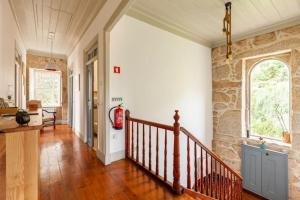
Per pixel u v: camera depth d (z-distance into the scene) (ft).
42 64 19.53
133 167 8.48
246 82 13.34
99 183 6.92
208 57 14.83
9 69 9.41
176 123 6.54
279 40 11.18
